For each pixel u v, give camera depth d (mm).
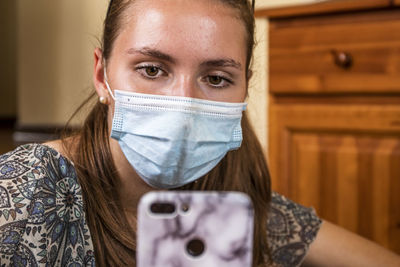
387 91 1265
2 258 685
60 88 4453
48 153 792
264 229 1006
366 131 1324
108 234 828
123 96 759
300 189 1432
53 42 4438
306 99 1402
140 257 443
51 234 755
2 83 6754
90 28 4191
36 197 735
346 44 1302
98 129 878
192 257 446
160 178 779
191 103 737
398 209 1298
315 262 1050
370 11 1263
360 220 1351
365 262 1007
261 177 1020
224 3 727
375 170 1322
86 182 837
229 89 766
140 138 763
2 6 6730
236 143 817
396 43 1235
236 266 447
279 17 1395
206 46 710
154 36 712
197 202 444
